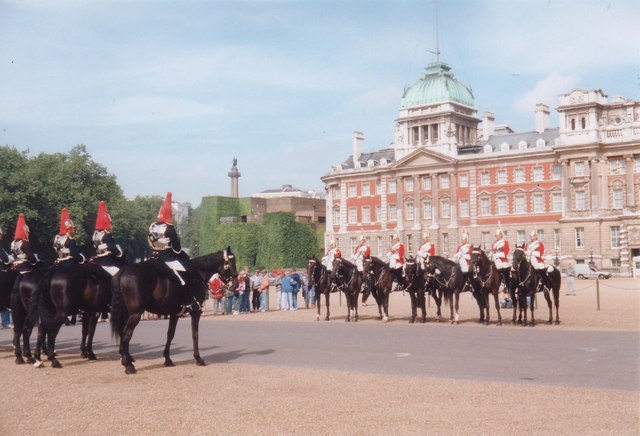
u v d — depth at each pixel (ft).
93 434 45.09
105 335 115.85
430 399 53.88
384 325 121.80
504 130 478.59
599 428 44.19
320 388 59.41
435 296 126.82
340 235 488.85
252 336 107.45
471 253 114.62
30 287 78.48
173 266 72.59
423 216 448.65
